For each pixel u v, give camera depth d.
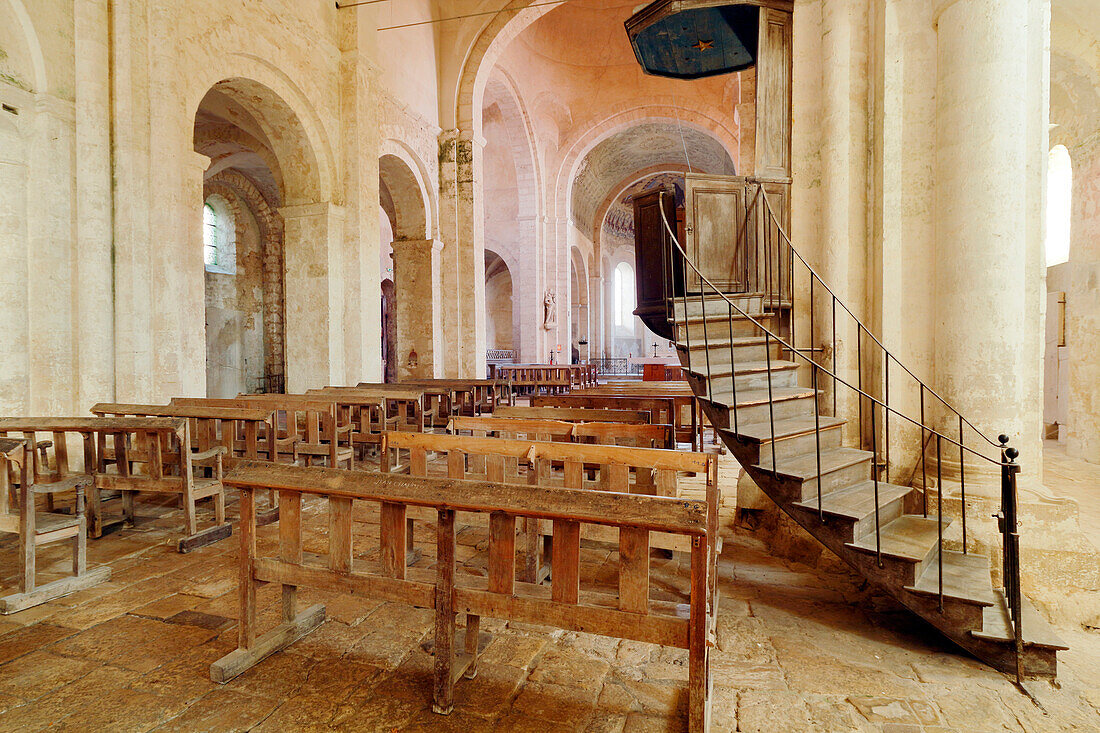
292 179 10.38
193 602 3.62
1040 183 4.14
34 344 6.27
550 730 2.44
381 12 11.53
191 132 7.51
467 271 14.20
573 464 3.89
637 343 36.66
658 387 11.20
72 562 4.04
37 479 4.71
